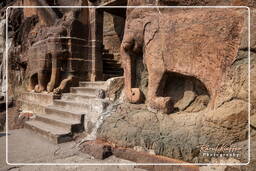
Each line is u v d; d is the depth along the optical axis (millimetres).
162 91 3525
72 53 6250
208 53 2926
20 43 8789
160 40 3434
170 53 3303
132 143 3336
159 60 3422
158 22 3492
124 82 4281
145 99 3844
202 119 2916
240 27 2723
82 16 6520
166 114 3332
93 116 4172
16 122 6164
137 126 3438
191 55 3080
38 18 7922
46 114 5500
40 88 6766
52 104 5797
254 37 2596
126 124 3580
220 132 2686
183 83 3410
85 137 4051
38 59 6844
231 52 2754
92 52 6637
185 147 2832
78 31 6402
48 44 6309
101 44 6801
